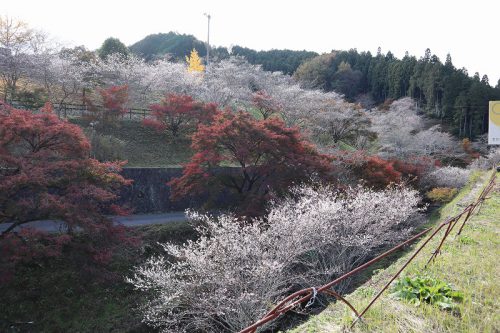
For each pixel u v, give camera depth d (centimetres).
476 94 4025
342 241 988
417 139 3095
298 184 1352
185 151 2173
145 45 6625
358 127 2914
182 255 906
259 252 841
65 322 945
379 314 346
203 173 1433
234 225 967
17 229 1280
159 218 1578
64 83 2122
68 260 1073
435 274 446
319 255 1084
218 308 757
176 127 2266
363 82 5503
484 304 369
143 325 960
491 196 1123
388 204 1202
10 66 1888
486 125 4109
